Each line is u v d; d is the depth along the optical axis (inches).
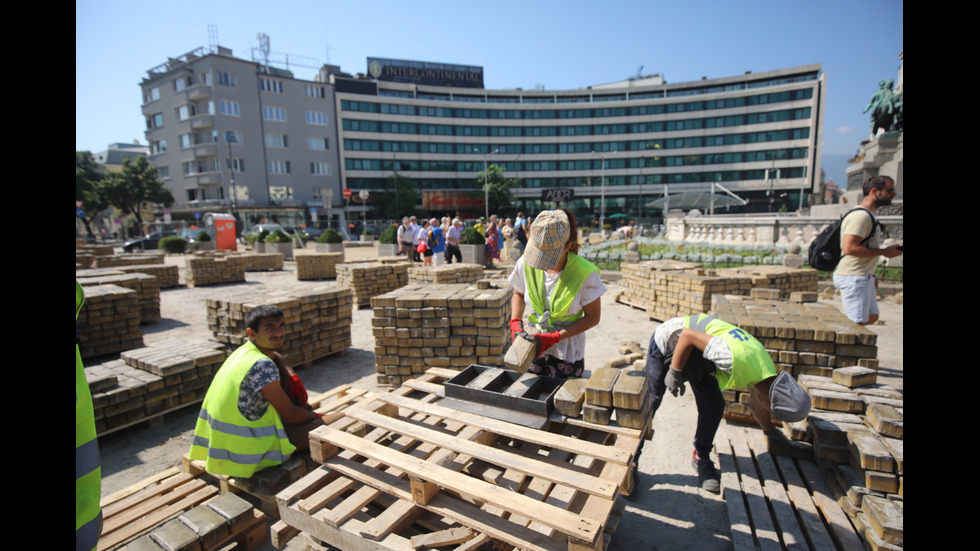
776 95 2529.5
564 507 87.7
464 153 2775.6
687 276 324.8
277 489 123.4
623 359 231.3
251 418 124.8
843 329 168.1
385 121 2524.6
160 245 1008.9
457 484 86.5
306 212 2140.7
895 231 500.7
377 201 2401.6
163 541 99.6
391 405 128.0
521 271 127.6
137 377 190.5
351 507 96.3
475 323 198.7
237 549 114.7
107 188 1811.0
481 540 86.7
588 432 109.3
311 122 2244.1
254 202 2014.0
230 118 1931.6
